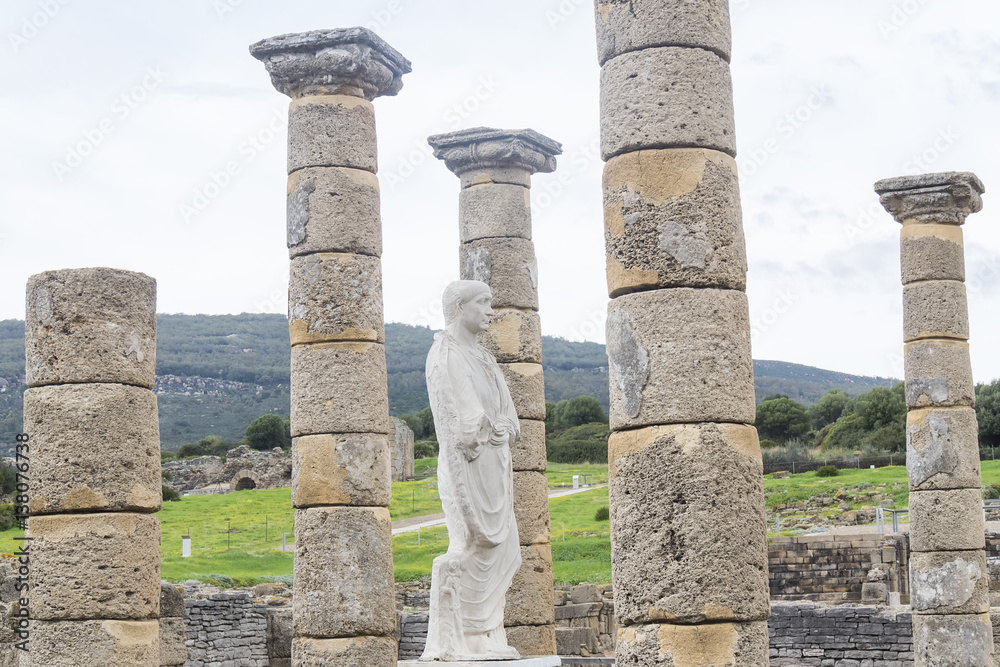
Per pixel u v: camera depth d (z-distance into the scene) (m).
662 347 9.59
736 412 9.55
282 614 25.17
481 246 17.97
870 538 32.59
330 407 14.76
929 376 18.92
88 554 11.45
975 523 18.64
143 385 12.04
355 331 14.95
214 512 51.50
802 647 26.50
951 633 18.28
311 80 15.49
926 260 19.19
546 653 16.83
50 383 11.70
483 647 14.05
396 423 62.62
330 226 15.09
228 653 23.88
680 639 9.16
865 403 68.38
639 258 9.77
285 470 61.94
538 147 18.38
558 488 58.00
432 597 14.12
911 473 18.92
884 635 25.89
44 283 11.80
